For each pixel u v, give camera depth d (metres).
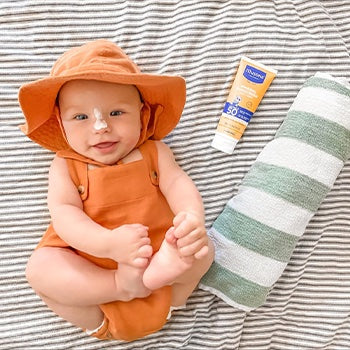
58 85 0.86
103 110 0.88
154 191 0.96
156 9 1.07
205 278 1.04
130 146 0.92
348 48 1.11
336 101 1.00
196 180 1.07
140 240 0.87
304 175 1.00
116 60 0.86
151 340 1.07
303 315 1.10
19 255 1.04
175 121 0.98
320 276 1.10
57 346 1.05
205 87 1.07
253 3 1.09
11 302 1.04
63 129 0.92
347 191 1.09
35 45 1.04
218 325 1.08
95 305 0.96
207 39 1.08
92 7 1.06
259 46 1.08
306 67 1.08
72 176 0.95
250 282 1.02
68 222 0.92
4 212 1.04
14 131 1.04
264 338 1.10
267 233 1.01
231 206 1.04
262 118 1.08
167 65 1.07
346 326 1.12
